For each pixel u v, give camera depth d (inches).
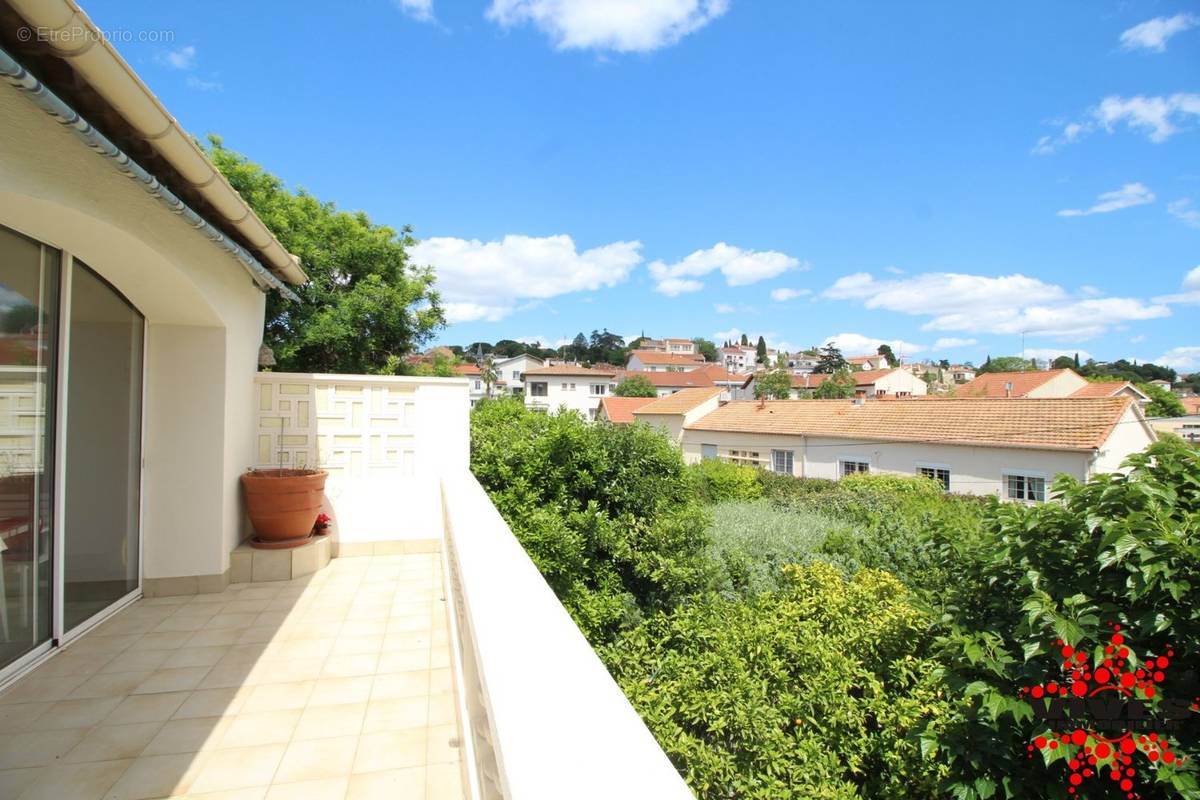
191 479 170.4
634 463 280.4
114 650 131.7
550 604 54.2
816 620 185.9
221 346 172.4
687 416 1115.3
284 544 186.5
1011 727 111.6
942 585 177.6
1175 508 102.4
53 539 126.6
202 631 143.3
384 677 120.5
